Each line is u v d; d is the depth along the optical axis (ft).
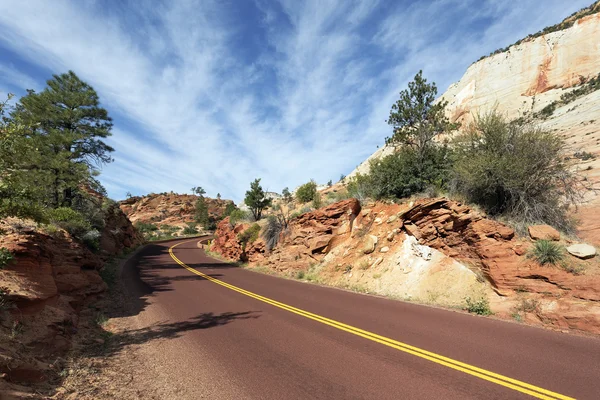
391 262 42.01
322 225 60.39
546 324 23.27
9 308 16.98
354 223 55.06
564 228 32.04
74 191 68.95
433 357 16.74
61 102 65.16
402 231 44.50
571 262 25.85
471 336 20.54
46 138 58.34
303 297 35.73
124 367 15.67
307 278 52.26
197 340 19.90
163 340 19.99
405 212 43.24
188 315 26.84
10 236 23.24
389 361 16.24
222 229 117.08
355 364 15.89
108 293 36.27
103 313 27.20
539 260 27.14
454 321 24.57
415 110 52.03
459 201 38.45
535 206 32.53
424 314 27.07
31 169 54.65
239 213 115.55
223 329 22.45
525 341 19.43
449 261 35.55
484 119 39.14
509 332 21.43
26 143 16.89
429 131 51.06
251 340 19.89
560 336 20.47
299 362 16.20
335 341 19.63
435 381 13.82
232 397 12.59
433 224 38.86
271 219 76.89
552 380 13.79
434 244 38.47
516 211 33.45
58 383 13.26
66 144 61.72
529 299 25.88
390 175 51.01
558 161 33.40
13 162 16.72
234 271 65.67
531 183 33.04
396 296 35.96
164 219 308.40
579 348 18.01
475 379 13.96
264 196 102.06
